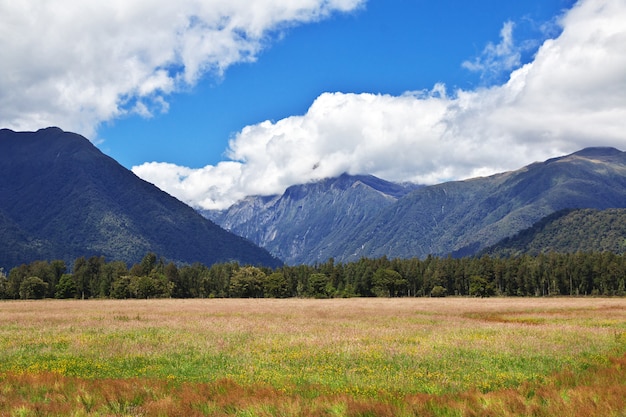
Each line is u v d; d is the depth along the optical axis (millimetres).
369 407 13406
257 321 40688
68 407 13922
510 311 57781
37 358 21672
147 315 47469
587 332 30891
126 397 15070
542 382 17031
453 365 19844
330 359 21219
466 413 13195
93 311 54656
